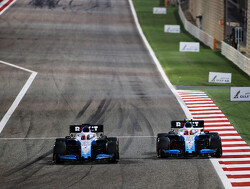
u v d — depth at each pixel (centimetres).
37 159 7212
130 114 10312
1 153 7594
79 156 6806
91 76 14438
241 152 7688
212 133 7194
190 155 6938
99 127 7075
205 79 14375
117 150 6844
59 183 6019
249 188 5981
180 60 17238
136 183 6031
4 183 6056
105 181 6094
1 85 13050
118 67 15875
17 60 16438
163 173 6456
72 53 17825
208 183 6100
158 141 7044
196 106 11044
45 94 12162
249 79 14550
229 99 11719
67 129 9225
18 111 10550
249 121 9825
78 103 11288
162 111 10588
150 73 15125
